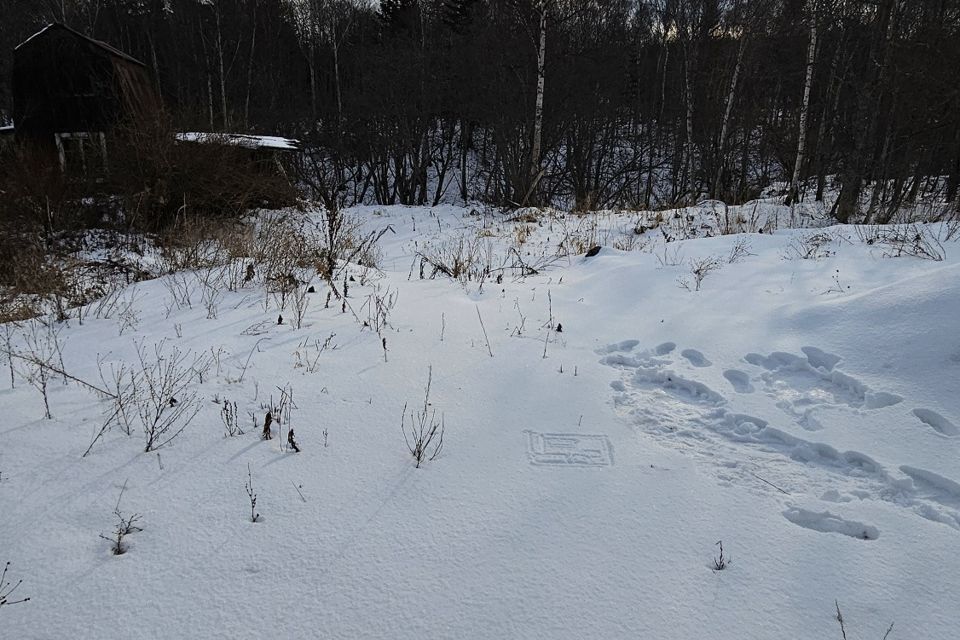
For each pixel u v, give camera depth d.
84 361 4.09
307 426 3.29
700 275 6.28
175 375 3.84
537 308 5.79
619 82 28.12
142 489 2.66
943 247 6.04
